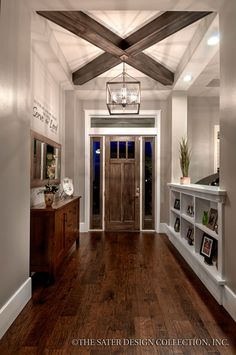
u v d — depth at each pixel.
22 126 2.59
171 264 3.85
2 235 2.14
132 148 6.10
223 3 2.65
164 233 5.91
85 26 3.42
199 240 3.55
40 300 2.72
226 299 2.52
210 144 6.22
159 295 2.84
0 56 2.10
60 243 3.46
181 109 5.44
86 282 3.18
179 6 2.73
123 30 3.77
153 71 4.84
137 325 2.26
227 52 2.56
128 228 6.11
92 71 4.91
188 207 4.38
